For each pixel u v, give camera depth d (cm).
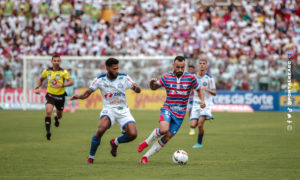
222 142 2536
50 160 1873
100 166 1730
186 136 2859
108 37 5947
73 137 2725
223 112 4972
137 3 6425
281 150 2214
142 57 5222
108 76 1791
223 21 6222
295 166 1748
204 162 1845
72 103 4831
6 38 6072
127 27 6134
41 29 6150
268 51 5816
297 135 2880
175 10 6297
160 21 6191
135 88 1795
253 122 3803
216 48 5866
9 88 5266
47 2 6444
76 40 5956
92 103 5234
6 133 2914
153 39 5916
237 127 3403
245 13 6275
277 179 1485
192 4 6444
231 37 5938
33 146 2312
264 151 2180
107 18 6519
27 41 6038
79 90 5212
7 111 4897
